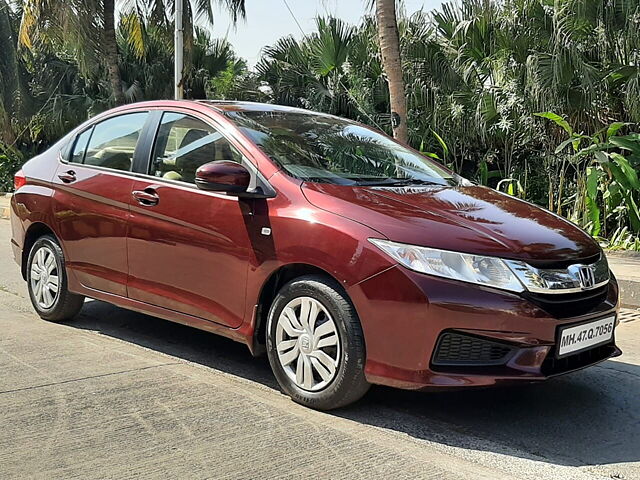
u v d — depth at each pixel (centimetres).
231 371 441
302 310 374
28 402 375
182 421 355
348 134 484
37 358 452
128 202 461
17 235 559
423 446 338
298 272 388
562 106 1008
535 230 372
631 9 923
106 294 484
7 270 773
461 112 1155
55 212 514
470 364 338
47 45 1745
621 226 997
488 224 365
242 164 416
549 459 329
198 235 418
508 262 339
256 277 390
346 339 354
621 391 425
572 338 349
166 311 444
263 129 441
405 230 348
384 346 344
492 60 1120
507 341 333
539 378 338
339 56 1384
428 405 392
